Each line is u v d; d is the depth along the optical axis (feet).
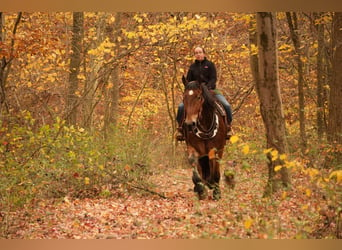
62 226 37.04
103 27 86.69
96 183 50.16
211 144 44.24
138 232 34.91
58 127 48.03
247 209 34.45
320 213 30.22
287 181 42.14
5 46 51.65
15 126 47.52
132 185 48.78
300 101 70.59
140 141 53.57
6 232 35.04
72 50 76.02
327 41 84.89
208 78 45.78
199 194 44.93
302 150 56.70
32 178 45.55
